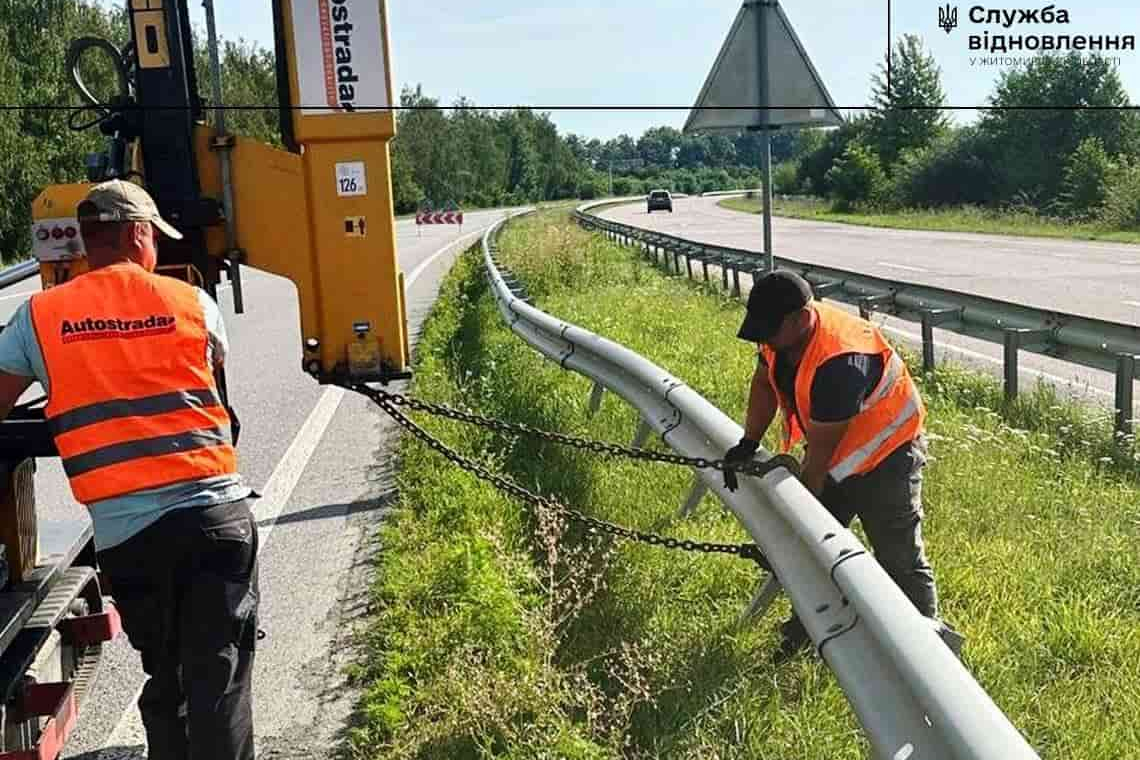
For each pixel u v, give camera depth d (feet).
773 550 13.39
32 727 12.14
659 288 58.08
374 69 14.01
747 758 11.94
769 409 15.01
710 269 73.61
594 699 12.96
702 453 17.79
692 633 15.08
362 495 23.98
